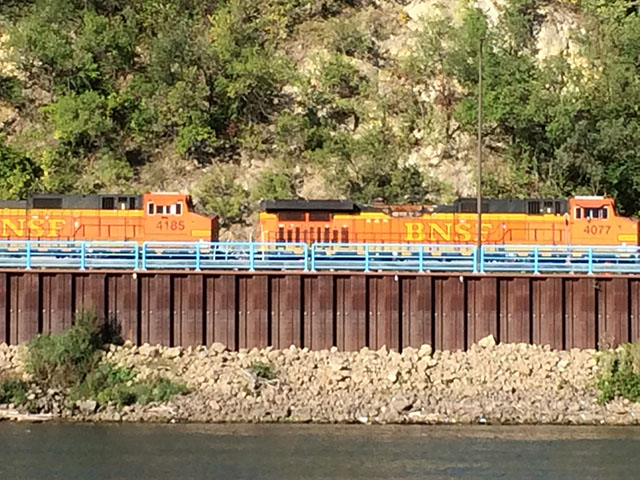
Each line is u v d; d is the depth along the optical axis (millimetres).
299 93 106812
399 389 67000
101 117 100625
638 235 80875
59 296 70375
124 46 107750
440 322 71062
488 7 113375
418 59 107500
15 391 65562
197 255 70938
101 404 65312
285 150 101812
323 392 66625
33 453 57094
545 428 63375
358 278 70750
